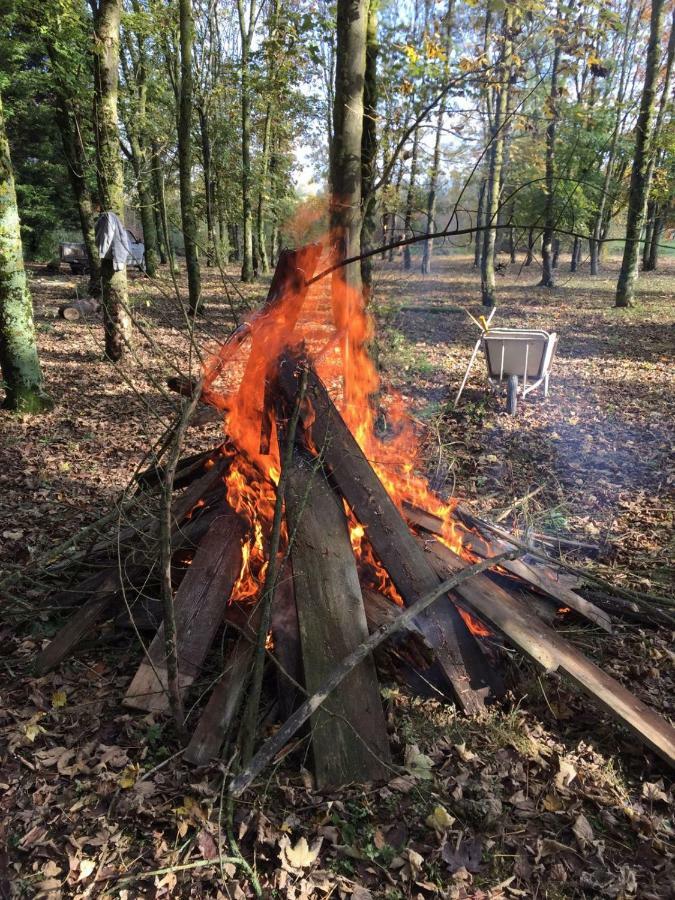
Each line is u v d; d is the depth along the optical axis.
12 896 2.04
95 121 9.23
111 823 2.27
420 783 2.43
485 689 2.90
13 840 2.22
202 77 11.77
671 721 2.80
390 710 2.77
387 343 10.55
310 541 2.96
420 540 3.46
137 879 2.07
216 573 3.15
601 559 4.36
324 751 2.45
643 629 3.53
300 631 2.71
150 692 2.78
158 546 3.37
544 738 2.73
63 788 2.42
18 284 7.39
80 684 3.00
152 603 3.27
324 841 2.20
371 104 5.12
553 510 5.09
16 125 22.28
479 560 3.57
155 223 20.23
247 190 20.50
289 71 8.76
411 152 5.18
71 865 2.11
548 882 2.10
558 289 23.19
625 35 17.09
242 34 18.19
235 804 2.31
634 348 11.86
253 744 2.48
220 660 3.07
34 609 3.50
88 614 3.25
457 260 41.31
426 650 2.74
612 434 7.02
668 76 17.30
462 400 8.39
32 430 7.06
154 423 7.39
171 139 14.88
